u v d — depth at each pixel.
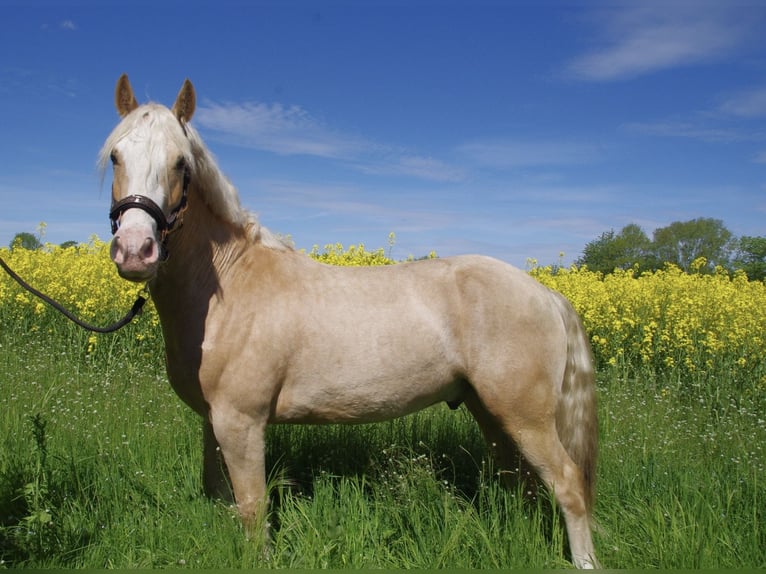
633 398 5.46
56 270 7.91
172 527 2.92
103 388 4.98
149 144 2.55
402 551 2.82
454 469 3.80
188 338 2.81
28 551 2.60
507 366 2.84
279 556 2.68
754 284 10.22
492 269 3.00
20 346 6.38
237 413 2.75
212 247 2.87
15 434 3.72
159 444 3.83
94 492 3.18
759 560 2.66
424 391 2.91
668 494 3.23
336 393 2.84
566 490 2.82
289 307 2.82
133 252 2.34
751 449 3.98
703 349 6.86
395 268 3.09
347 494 3.20
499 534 2.81
